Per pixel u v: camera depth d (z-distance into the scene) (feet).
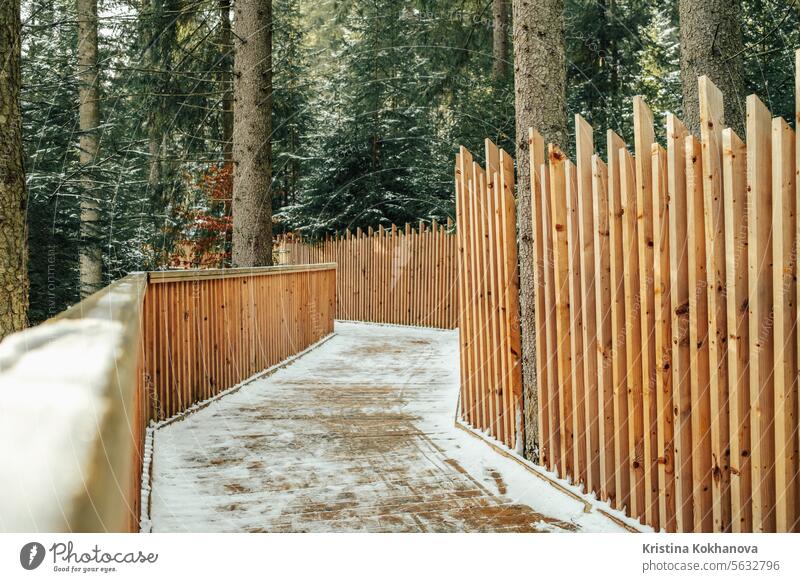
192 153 39.73
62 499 1.28
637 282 9.25
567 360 11.02
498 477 11.68
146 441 12.48
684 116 14.47
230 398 18.44
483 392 14.24
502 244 13.10
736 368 7.21
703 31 13.94
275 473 11.73
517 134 13.28
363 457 12.83
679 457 8.10
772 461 6.95
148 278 13.23
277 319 24.58
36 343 2.81
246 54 26.63
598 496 10.11
